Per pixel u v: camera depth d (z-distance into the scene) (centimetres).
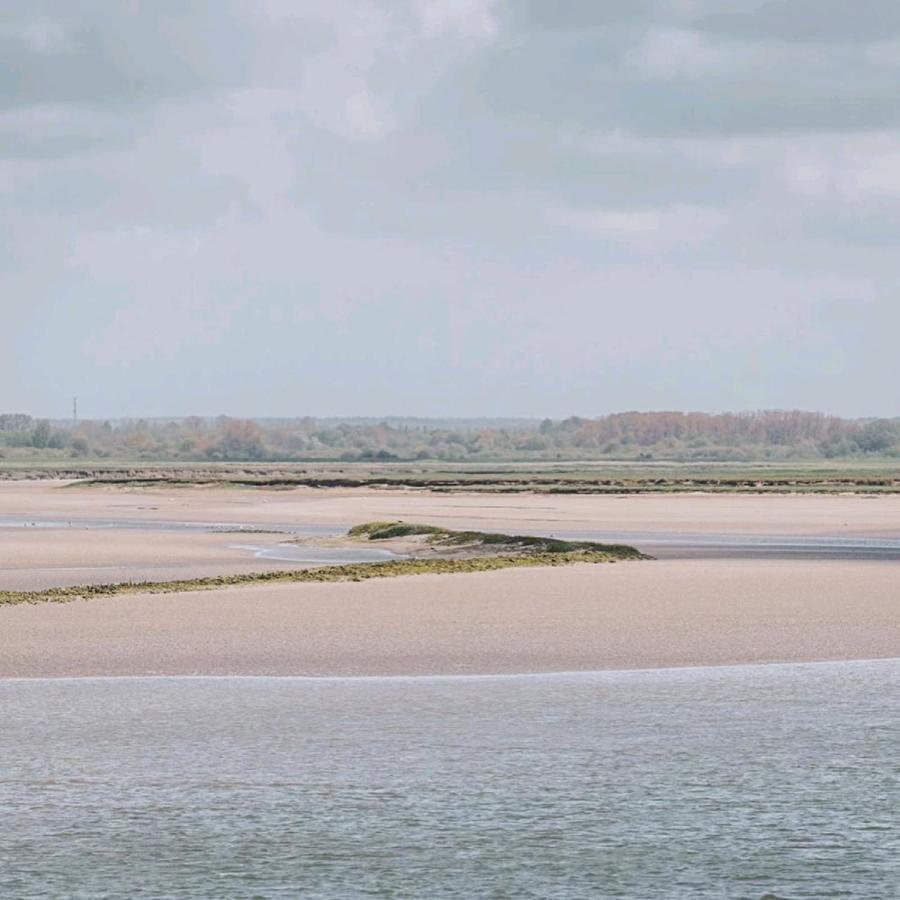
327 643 5234
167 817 2977
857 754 3494
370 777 3288
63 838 2838
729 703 4119
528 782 3241
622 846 2791
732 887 2570
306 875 2631
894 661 4891
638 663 4847
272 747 3572
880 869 2659
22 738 3662
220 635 5409
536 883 2595
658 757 3466
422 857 2731
